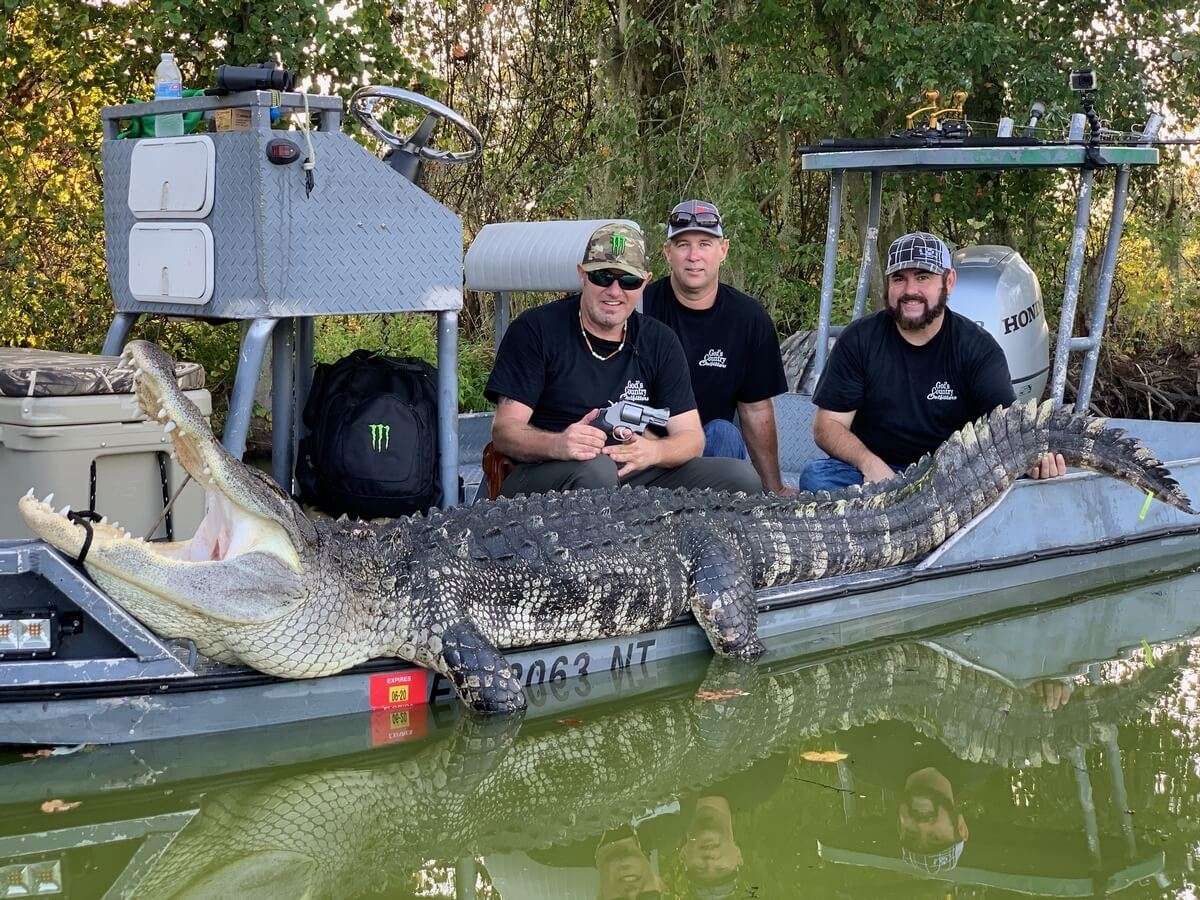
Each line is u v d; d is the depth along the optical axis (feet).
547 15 37.29
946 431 18.60
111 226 16.49
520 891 9.68
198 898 9.37
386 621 12.62
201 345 27.37
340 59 24.49
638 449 16.12
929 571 16.97
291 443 17.75
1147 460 18.92
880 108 29.17
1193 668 14.89
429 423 16.17
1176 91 28.86
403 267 15.33
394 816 10.98
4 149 26.40
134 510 13.91
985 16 28.09
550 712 13.28
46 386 13.06
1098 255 30.89
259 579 11.59
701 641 15.33
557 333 16.40
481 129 37.52
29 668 11.19
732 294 19.31
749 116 30.48
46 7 24.23
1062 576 18.49
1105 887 9.55
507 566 13.48
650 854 10.34
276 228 14.21
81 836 10.28
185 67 25.31
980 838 10.53
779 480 20.16
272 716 12.30
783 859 10.21
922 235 17.53
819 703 13.76
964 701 13.84
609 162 33.45
